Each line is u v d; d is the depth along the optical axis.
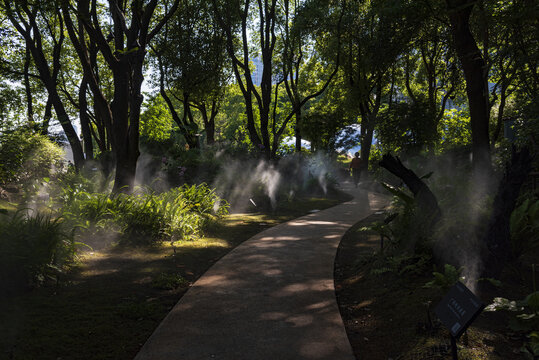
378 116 23.97
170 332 3.78
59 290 4.81
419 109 22.27
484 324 3.57
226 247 7.60
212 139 31.31
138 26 10.71
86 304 4.45
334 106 29.53
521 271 4.80
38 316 4.00
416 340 3.46
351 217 10.95
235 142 19.62
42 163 11.80
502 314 3.72
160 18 21.27
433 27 14.31
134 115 10.21
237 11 20.03
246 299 4.68
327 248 7.27
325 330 3.84
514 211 4.96
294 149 23.77
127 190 10.03
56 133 15.76
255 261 6.39
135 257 6.40
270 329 3.85
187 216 8.36
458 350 3.13
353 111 26.36
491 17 7.58
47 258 5.04
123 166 10.10
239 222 10.23
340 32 21.80
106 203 7.58
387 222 6.19
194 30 22.55
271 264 6.19
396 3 11.30
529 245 4.82
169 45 21.97
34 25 16.66
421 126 21.88
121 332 3.83
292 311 4.31
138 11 10.74
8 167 10.30
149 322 4.10
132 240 7.12
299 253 6.91
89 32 9.91
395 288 4.77
